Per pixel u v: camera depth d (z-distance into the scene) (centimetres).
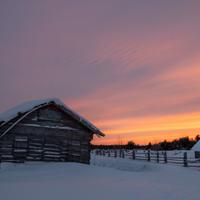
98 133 2530
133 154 4353
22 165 2219
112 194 1161
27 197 1069
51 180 1537
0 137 2248
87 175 1770
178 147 8800
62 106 2441
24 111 2284
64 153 2462
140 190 1268
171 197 1134
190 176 1984
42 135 2409
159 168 2638
